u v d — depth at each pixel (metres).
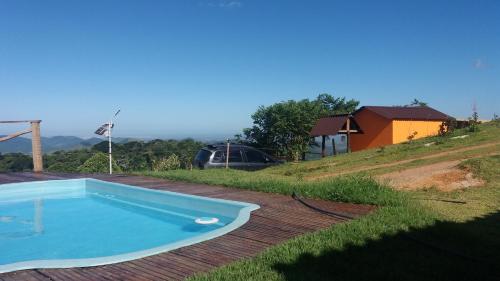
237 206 8.14
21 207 10.77
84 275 4.45
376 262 4.87
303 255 5.00
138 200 10.67
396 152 18.33
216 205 8.62
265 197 8.82
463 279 4.50
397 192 8.26
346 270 4.61
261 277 4.32
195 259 4.95
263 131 33.66
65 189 12.54
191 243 5.56
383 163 16.11
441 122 26.14
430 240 5.67
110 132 16.02
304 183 9.60
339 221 6.62
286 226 6.39
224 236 5.89
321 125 28.08
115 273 4.50
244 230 6.19
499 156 11.53
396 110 27.44
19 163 17.72
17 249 7.54
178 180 11.97
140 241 7.91
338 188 8.45
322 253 5.09
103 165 17.22
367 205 7.65
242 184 10.21
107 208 10.68
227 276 4.33
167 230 8.65
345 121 27.06
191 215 9.21
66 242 7.91
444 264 4.86
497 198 8.53
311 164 18.70
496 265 4.96
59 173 14.21
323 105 35.75
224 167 15.42
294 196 8.73
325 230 6.03
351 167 16.22
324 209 7.40
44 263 4.76
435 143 18.84
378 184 8.59
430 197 9.04
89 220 9.53
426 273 4.60
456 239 5.82
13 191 11.72
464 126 24.80
